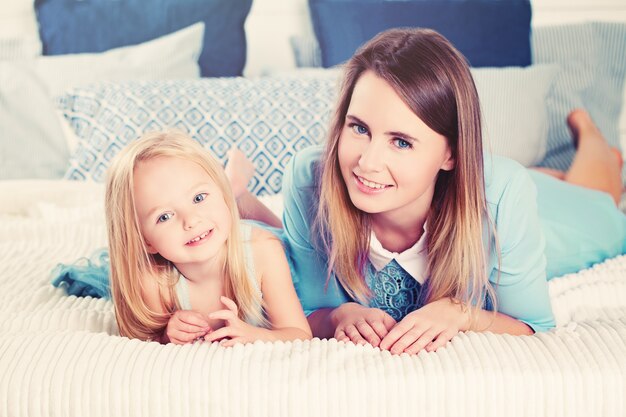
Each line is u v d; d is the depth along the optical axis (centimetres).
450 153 100
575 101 216
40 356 86
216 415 82
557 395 82
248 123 178
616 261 143
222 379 83
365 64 96
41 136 203
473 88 97
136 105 180
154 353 88
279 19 242
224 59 221
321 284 123
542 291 112
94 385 83
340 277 116
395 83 91
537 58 226
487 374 83
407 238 112
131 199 99
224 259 107
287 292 111
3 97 202
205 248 100
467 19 215
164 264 108
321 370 84
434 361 87
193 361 86
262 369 84
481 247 104
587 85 222
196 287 109
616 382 83
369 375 83
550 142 214
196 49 216
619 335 89
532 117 196
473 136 97
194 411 82
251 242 111
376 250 112
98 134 181
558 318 119
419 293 116
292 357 87
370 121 93
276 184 175
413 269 113
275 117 179
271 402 82
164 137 103
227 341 95
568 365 84
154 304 108
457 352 88
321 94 185
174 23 219
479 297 105
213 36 221
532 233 109
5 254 139
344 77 101
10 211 166
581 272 137
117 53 211
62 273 124
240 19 224
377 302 119
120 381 83
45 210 160
